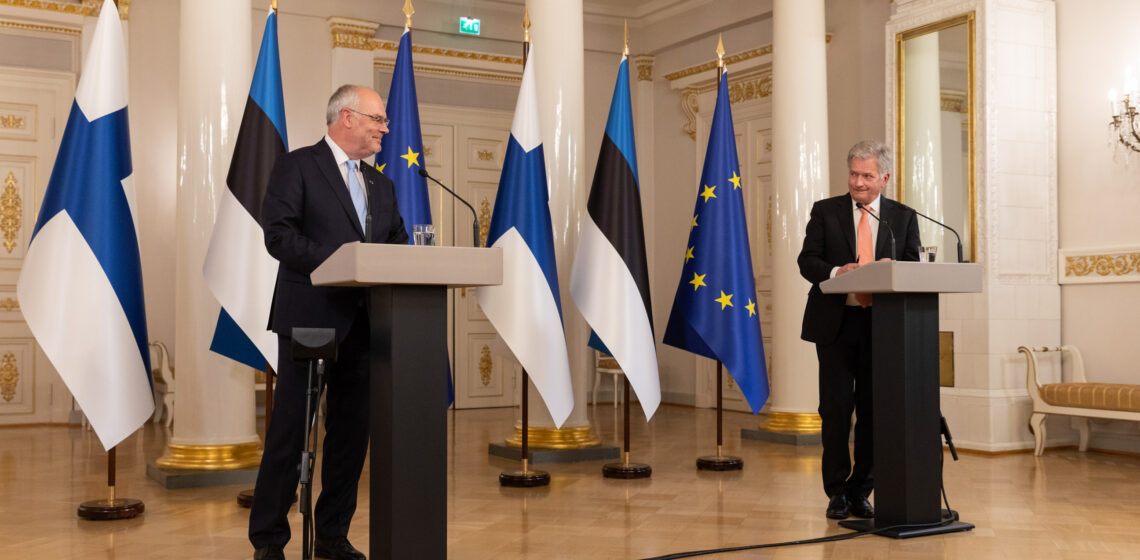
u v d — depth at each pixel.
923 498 3.89
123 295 4.13
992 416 6.56
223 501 4.71
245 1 5.41
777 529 4.07
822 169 7.40
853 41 8.27
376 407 2.83
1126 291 6.55
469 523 4.22
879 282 3.66
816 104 7.41
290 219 3.28
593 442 6.41
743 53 9.48
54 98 8.45
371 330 2.88
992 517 4.30
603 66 10.77
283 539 3.27
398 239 3.56
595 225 5.42
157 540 3.89
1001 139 6.73
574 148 6.40
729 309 5.83
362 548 3.73
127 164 4.24
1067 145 6.94
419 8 9.67
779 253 7.41
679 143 10.49
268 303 4.64
